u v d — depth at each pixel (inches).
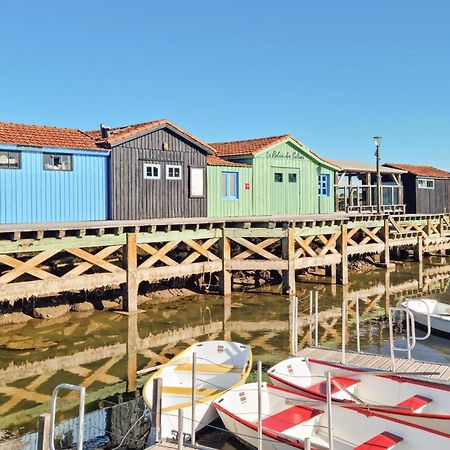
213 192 874.8
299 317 661.3
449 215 1318.9
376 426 320.2
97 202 716.0
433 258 1249.4
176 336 571.5
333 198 1096.8
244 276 836.0
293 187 1011.3
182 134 797.9
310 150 1027.9
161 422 324.8
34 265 568.1
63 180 684.7
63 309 634.2
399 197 1305.4
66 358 495.5
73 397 406.6
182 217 805.9
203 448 287.6
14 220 641.6
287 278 758.5
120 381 442.6
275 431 309.7
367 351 532.4
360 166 1213.1
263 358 504.7
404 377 378.3
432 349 542.0
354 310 708.0
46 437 246.2
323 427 339.3
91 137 761.6
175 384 398.0
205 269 727.1
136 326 601.3
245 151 946.7
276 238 763.4
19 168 646.5
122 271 637.3
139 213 755.4
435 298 792.9
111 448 328.5
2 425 356.8
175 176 799.1
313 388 388.5
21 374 453.1
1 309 605.3
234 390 355.6
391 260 1187.3
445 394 350.9
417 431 301.4
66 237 591.8
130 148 745.0
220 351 450.6
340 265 863.7
